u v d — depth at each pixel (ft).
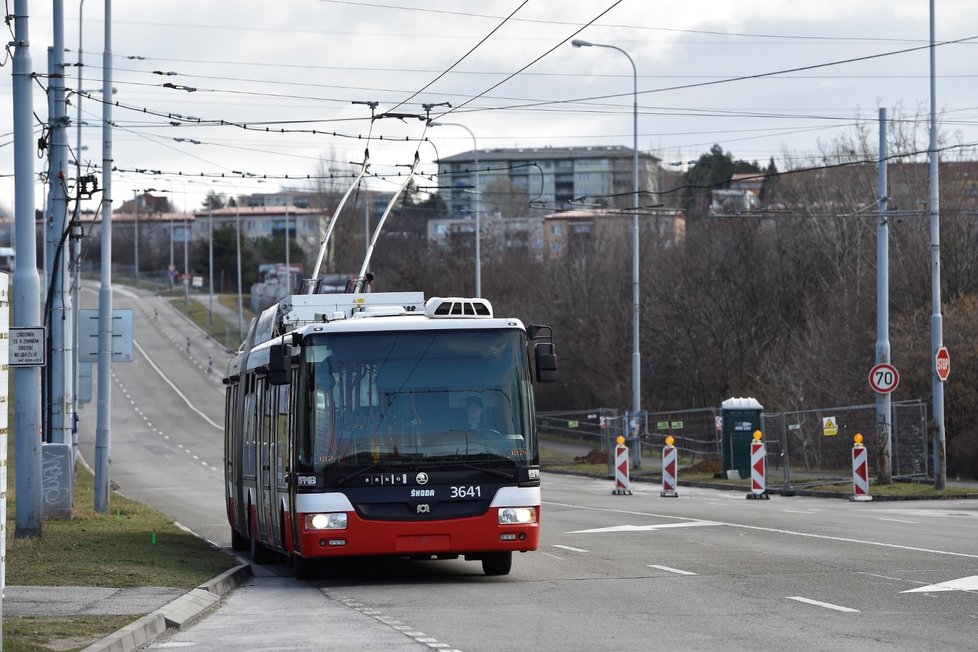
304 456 78.33
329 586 81.00
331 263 509.35
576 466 290.15
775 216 340.80
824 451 211.82
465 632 57.57
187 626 62.69
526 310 424.05
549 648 52.26
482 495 78.28
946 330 219.00
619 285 388.57
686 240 384.47
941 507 147.74
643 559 89.40
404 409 79.10
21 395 102.53
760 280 331.77
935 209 169.89
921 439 195.00
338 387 79.10
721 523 119.75
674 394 360.28
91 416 463.42
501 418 79.61
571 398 413.80
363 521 77.15
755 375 318.04
